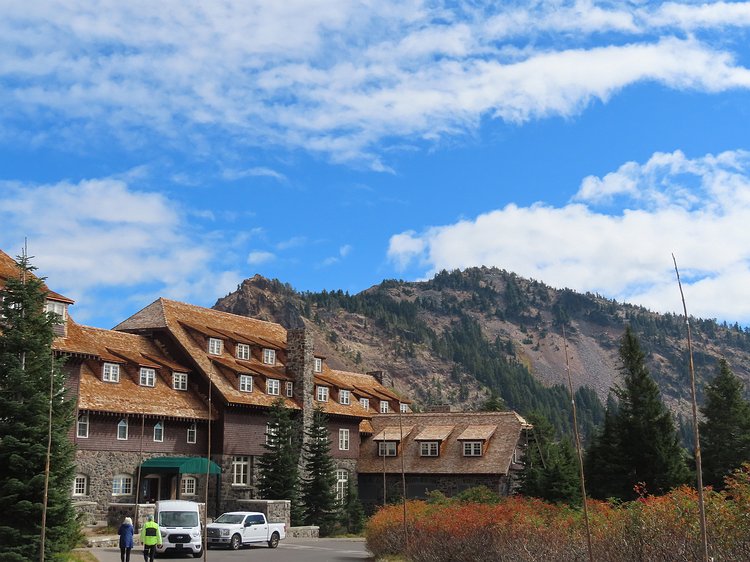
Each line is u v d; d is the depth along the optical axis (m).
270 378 64.25
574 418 12.41
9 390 28.47
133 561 34.66
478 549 27.03
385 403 86.12
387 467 72.19
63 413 29.69
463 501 46.12
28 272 30.52
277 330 74.75
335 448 70.31
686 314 10.20
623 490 51.59
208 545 44.69
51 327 30.03
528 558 23.22
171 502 39.88
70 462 29.52
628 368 54.28
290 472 59.19
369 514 71.62
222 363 61.44
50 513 27.91
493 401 124.62
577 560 21.03
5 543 27.42
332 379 77.19
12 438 27.56
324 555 40.19
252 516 46.50
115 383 54.06
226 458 58.91
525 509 28.17
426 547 30.00
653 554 18.16
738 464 58.38
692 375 10.30
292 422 60.94
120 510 47.09
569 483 53.44
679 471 50.97
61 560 29.36
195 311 67.56
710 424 61.97
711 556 16.56
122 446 52.22
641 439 51.88
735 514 17.41
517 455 72.19
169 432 55.97
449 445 71.56
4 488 27.67
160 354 61.03
